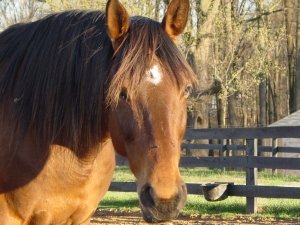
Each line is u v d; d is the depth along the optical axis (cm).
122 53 302
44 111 355
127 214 921
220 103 2464
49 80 355
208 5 2006
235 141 2700
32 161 354
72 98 350
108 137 350
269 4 2225
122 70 294
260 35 2148
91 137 348
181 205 278
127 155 308
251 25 2148
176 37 323
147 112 290
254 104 4181
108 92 298
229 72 2161
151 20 321
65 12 370
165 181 277
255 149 891
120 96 295
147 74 293
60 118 353
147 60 294
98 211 949
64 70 352
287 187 847
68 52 352
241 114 4119
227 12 2125
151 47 298
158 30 308
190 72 302
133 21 317
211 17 2006
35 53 364
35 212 355
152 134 287
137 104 291
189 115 2241
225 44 2203
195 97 1956
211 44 2162
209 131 932
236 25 2125
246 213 896
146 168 285
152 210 274
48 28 367
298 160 843
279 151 1653
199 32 1988
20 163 354
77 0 1691
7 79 368
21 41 375
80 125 349
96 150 355
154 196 274
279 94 3822
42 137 354
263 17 2291
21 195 352
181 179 284
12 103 363
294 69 2948
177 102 296
